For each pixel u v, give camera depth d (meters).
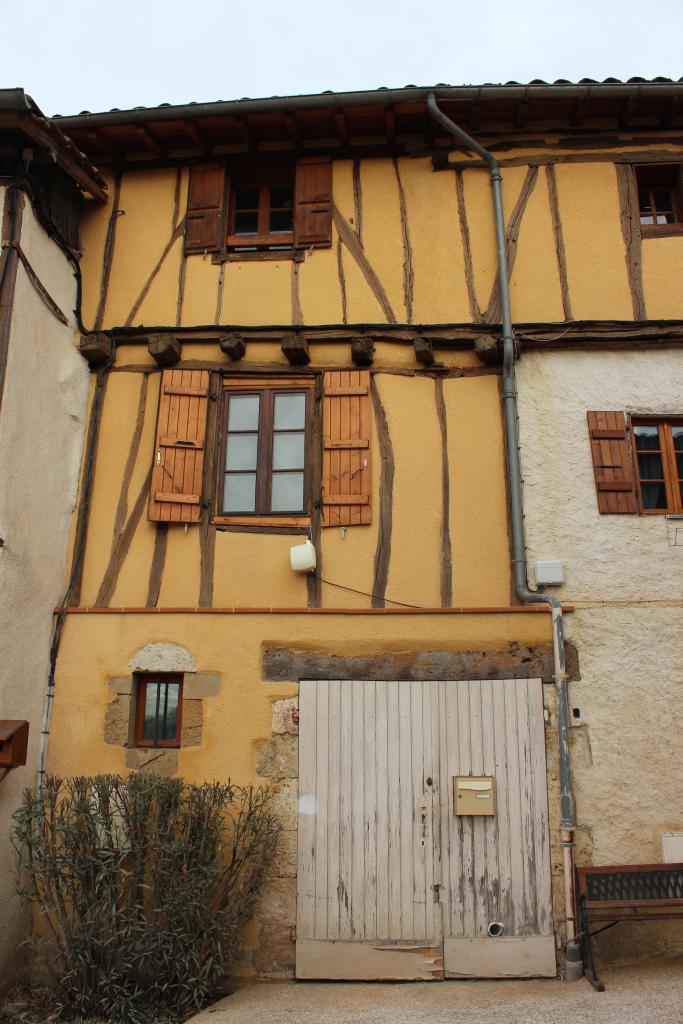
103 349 6.14
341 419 5.94
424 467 5.85
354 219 6.45
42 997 4.77
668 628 5.46
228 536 5.77
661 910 4.96
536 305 6.14
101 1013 4.46
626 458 5.81
